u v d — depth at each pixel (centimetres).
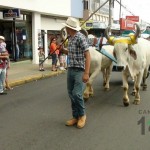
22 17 2180
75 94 711
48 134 690
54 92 1191
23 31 2209
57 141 649
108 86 1209
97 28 2281
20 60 2197
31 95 1131
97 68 998
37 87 1323
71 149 606
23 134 691
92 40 1010
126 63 891
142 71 954
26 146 622
